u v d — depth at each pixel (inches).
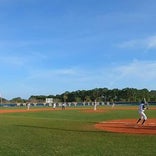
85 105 5625.0
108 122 1595.7
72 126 1375.5
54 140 949.2
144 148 788.0
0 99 6456.7
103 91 7465.6
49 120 1775.3
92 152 745.0
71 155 716.7
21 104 5969.5
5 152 760.3
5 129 1284.4
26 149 801.6
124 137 993.5
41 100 7027.6
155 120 1724.9
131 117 2038.6
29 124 1503.4
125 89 7253.9
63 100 6894.7
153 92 7081.7
